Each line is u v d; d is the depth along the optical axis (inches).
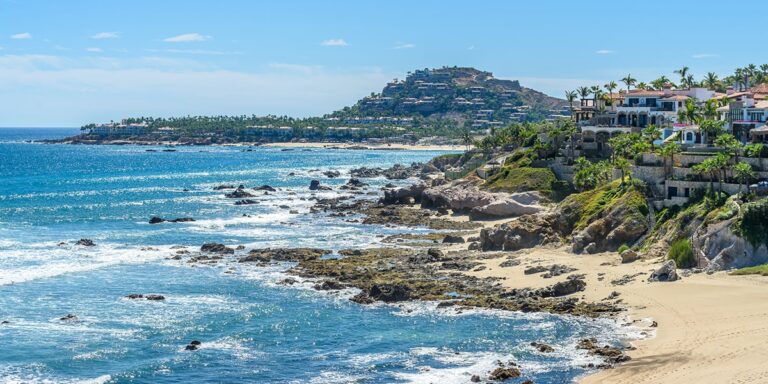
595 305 3548.2
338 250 5221.5
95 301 3823.8
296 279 4315.9
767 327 2962.6
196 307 3722.9
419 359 2942.9
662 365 2706.7
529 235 4877.0
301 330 3348.9
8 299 3838.6
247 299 3880.4
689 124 6097.4
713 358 2711.6
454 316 3516.2
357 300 3811.5
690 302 3400.6
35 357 2992.1
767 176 4559.5
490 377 2704.2
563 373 2721.5
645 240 4448.8
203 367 2893.7
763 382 2422.5
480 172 7554.1
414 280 4212.6
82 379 2770.7
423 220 6594.5
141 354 3038.9
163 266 4680.1
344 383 2709.2
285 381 2741.1
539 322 3363.7
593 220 4761.3
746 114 5989.2
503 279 4168.3
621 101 7632.9
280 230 6245.1
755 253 3836.1
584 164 6417.3
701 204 4362.7
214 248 5187.0
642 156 5078.7
